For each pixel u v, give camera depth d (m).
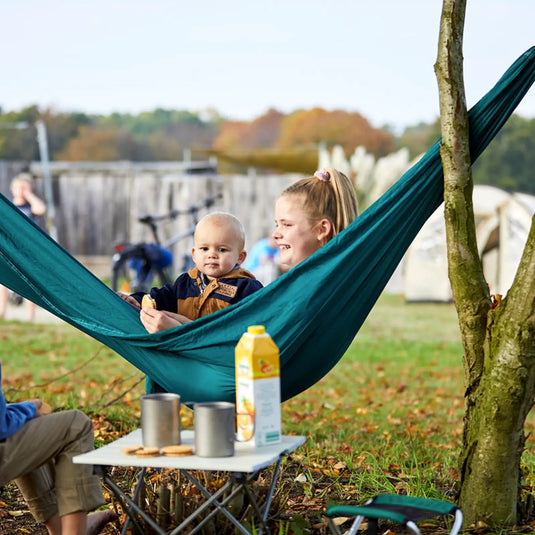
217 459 3.04
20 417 3.20
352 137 48.81
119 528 3.77
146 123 58.12
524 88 3.87
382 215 3.74
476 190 16.17
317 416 7.44
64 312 3.98
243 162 20.20
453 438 6.66
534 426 7.47
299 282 3.66
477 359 3.81
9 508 4.36
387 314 15.38
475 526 3.71
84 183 19.59
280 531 3.57
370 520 3.38
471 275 3.83
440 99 3.82
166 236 19.27
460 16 3.79
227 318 3.64
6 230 4.03
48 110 51.44
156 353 3.79
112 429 6.01
